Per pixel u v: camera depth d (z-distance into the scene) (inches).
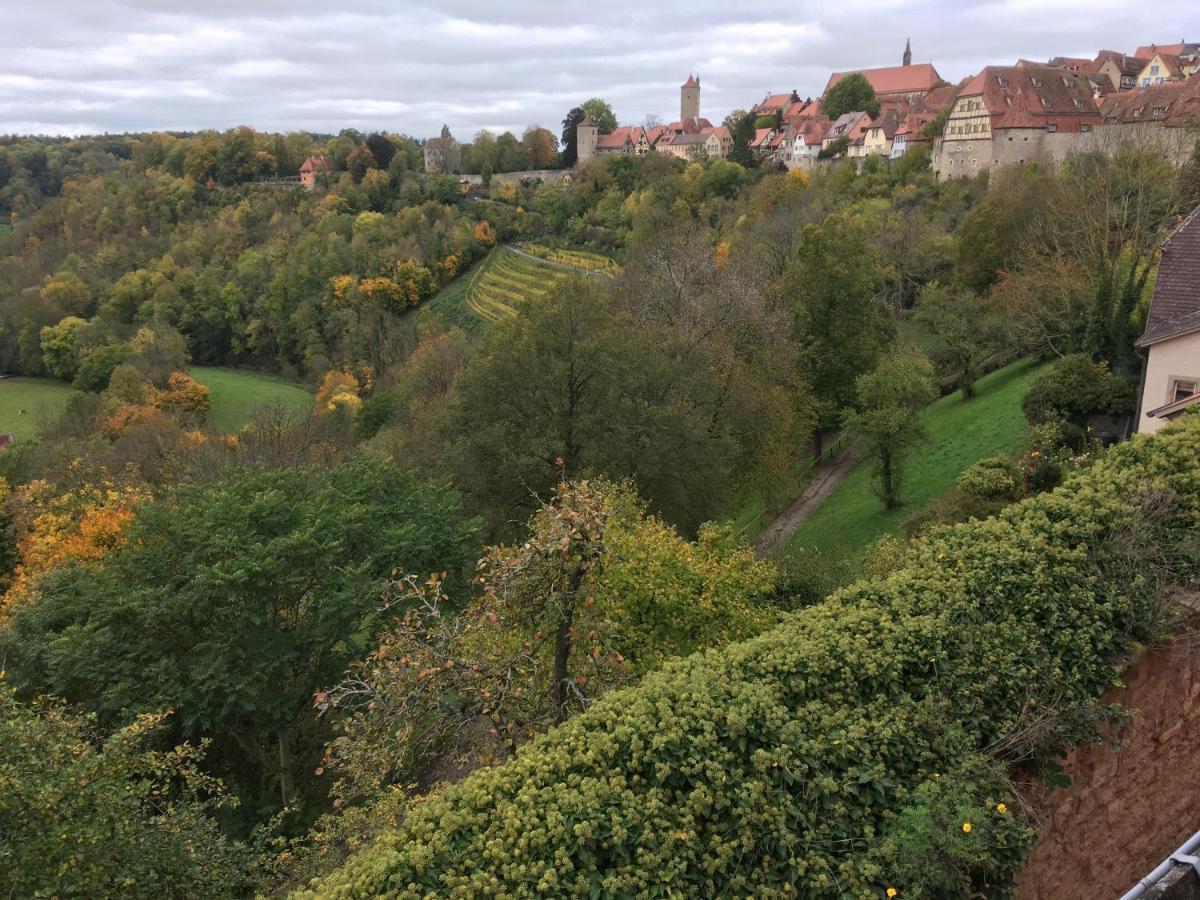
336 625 749.9
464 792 254.5
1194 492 356.5
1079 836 296.4
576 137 5679.1
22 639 778.2
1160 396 869.2
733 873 232.7
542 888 214.2
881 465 1163.3
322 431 1926.7
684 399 1149.7
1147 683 315.3
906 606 315.3
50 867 366.9
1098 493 357.1
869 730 267.0
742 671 288.5
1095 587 315.9
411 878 226.8
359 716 406.9
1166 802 335.3
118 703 682.8
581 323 1088.2
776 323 1392.7
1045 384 1066.7
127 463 1582.2
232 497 824.9
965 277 1854.1
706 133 5315.0
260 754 797.9
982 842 231.8
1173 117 2348.7
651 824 234.2
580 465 1040.2
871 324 1536.7
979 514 791.1
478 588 862.5
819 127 4301.2
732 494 1235.2
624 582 548.1
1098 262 1211.2
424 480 1091.9
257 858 458.9
